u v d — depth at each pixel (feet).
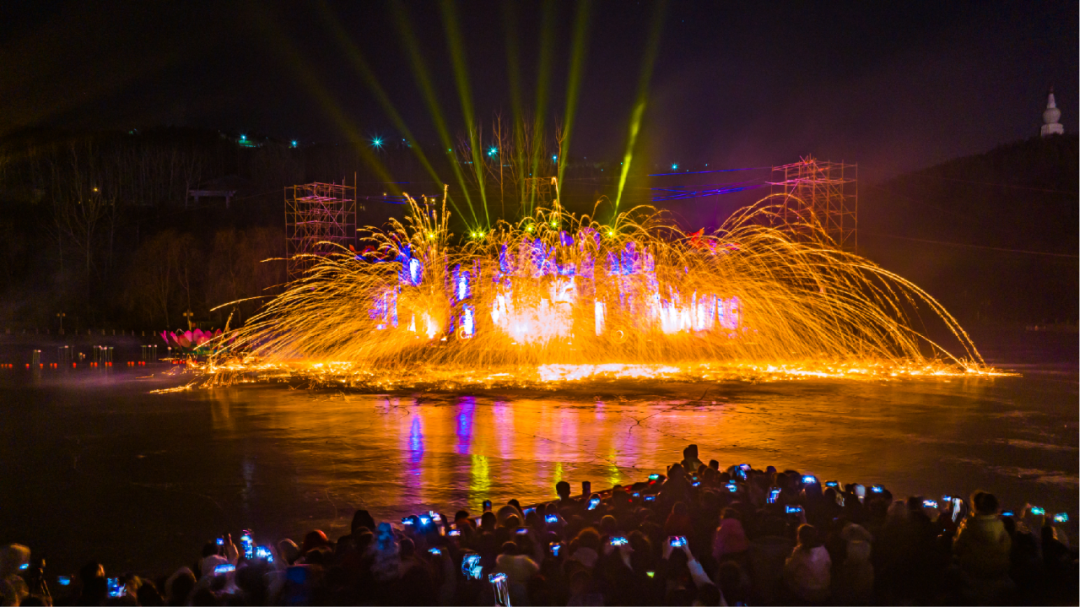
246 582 15.43
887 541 18.04
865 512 19.94
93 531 24.68
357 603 15.40
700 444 38.96
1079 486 29.68
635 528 18.45
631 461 34.86
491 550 17.72
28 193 214.48
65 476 32.65
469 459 35.50
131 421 48.67
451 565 16.26
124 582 16.08
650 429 43.65
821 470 32.58
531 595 15.53
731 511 18.22
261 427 45.73
